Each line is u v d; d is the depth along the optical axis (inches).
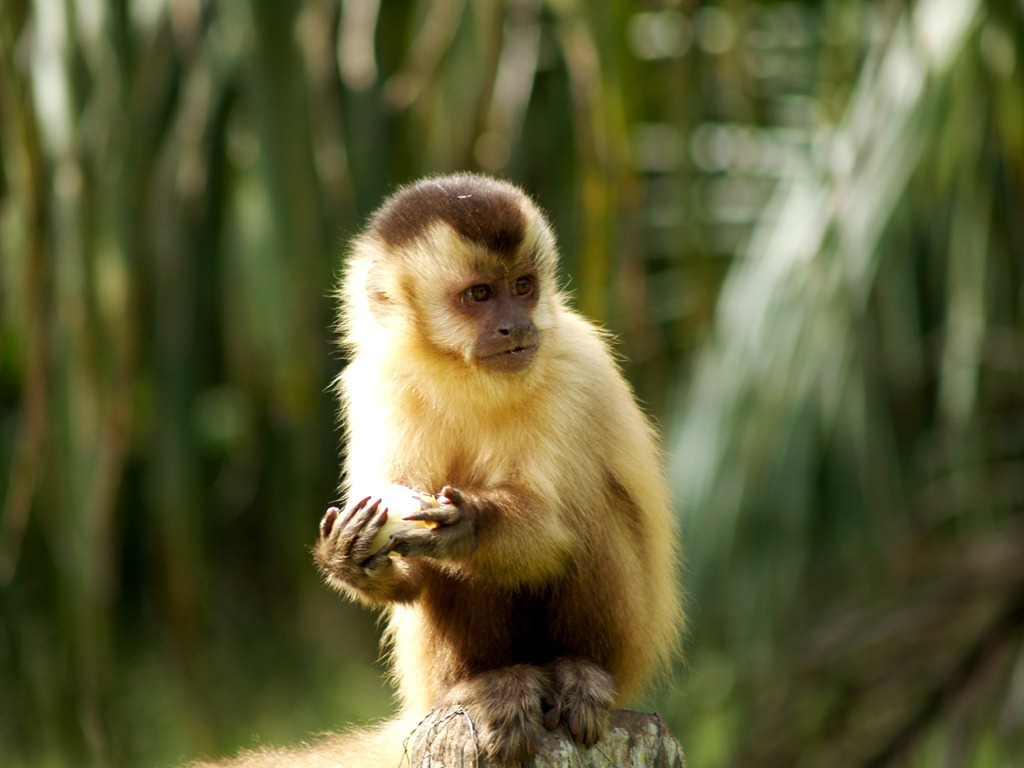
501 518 335.9
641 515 364.2
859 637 571.5
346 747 371.2
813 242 550.9
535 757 308.5
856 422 577.6
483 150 574.2
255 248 514.3
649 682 379.2
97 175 490.0
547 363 356.8
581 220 610.9
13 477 574.2
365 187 543.5
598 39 496.1
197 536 562.3
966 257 582.6
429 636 360.2
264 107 494.9
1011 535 593.3
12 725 647.8
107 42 494.9
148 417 554.9
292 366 493.0
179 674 620.7
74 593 506.9
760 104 657.0
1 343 643.5
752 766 583.2
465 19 533.3
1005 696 550.0
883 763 567.5
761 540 566.3
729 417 553.9
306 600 778.2
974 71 539.8
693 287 583.2
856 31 591.8
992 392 634.8
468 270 361.1
